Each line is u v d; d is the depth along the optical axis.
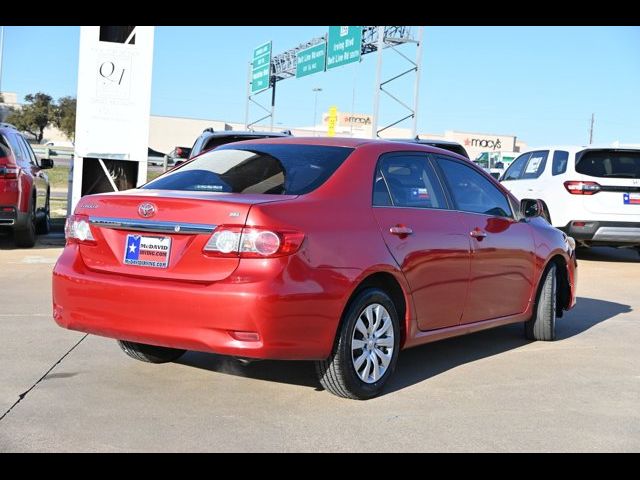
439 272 5.09
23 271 9.35
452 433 4.10
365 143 5.10
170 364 5.35
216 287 4.03
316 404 4.52
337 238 4.33
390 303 4.70
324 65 31.58
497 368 5.56
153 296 4.17
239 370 5.24
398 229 4.77
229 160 5.08
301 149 5.03
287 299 4.02
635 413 4.55
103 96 12.08
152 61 12.20
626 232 11.70
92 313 4.41
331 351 4.34
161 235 4.27
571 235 11.86
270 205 4.14
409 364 5.63
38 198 12.88
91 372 5.09
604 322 7.52
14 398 4.48
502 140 83.50
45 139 84.25
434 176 5.41
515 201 6.25
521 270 6.06
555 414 4.48
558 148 12.63
